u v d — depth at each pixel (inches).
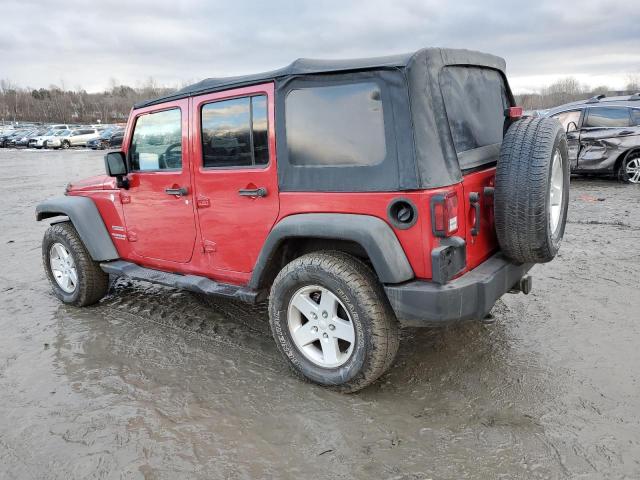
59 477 101.3
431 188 108.0
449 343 149.9
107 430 115.4
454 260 112.2
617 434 106.7
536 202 114.4
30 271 245.9
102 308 191.2
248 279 142.8
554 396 121.3
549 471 97.1
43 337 167.2
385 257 110.1
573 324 159.2
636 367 132.6
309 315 126.3
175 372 140.8
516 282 136.7
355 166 114.9
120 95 4719.5
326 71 116.4
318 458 103.9
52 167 874.8
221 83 137.6
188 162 149.1
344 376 121.5
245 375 137.6
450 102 119.6
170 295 201.3
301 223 121.0
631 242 247.3
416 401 122.0
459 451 104.0
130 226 172.9
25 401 128.9
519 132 119.7
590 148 407.2
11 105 4136.3
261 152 132.0
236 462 103.7
